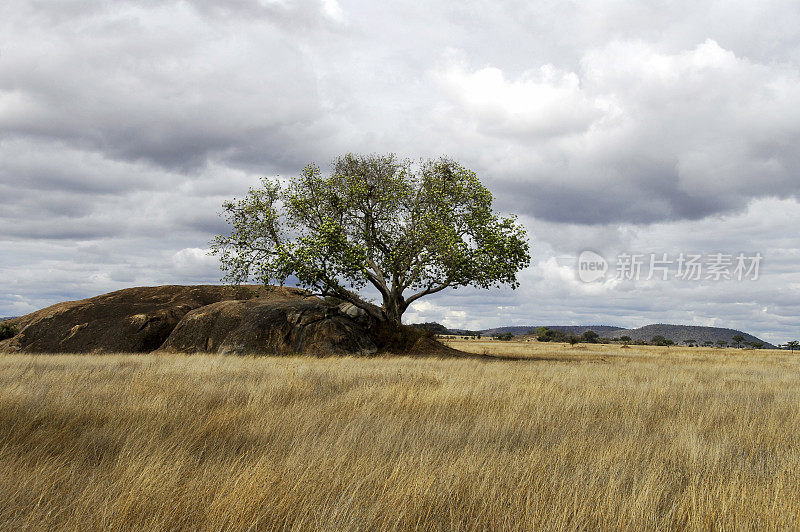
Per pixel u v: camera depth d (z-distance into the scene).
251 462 5.45
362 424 7.57
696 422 8.92
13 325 41.69
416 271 32.75
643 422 8.75
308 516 4.07
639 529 4.02
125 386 11.51
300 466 5.29
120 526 3.89
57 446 6.19
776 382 17.22
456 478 4.99
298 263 29.39
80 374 13.91
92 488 4.58
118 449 6.19
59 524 3.88
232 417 8.00
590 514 4.30
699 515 4.27
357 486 4.56
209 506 4.19
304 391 11.18
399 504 4.32
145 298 42.31
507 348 64.56
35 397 9.11
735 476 5.30
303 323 31.48
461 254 30.84
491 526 4.06
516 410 9.27
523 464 5.67
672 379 17.12
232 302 36.19
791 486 5.01
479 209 33.62
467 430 7.69
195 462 5.62
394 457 5.84
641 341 146.88
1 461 5.41
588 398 11.07
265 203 32.72
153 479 4.66
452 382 13.00
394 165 34.94
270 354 30.09
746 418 9.04
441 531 4.02
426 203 34.34
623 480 5.23
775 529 4.04
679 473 5.65
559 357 37.91
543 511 4.27
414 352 32.06
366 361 22.94
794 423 8.79
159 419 7.69
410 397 10.30
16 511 4.12
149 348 35.41
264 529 3.91
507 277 32.81
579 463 5.89
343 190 34.12
